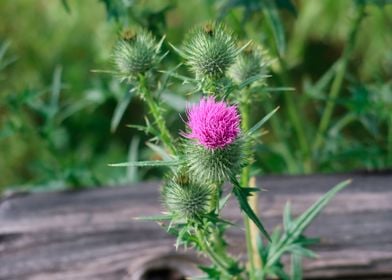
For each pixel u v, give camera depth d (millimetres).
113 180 4508
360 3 3951
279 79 4438
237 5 3756
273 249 2770
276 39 3752
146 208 3570
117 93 4340
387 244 3334
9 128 4277
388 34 6152
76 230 3516
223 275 2652
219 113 2305
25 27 6934
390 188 3566
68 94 6457
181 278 3334
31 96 4180
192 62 2479
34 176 6336
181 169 2396
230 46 2492
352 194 3539
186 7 6176
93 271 3377
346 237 3363
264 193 3586
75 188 3744
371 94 4234
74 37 6777
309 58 6812
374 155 4230
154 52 2678
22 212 3635
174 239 3436
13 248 3484
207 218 2316
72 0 6688
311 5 6270
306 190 3588
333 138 4562
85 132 6484
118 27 3832
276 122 4676
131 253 3410
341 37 6359
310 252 2734
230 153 2305
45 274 3387
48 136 4348
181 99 3803
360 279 3297
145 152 5219
